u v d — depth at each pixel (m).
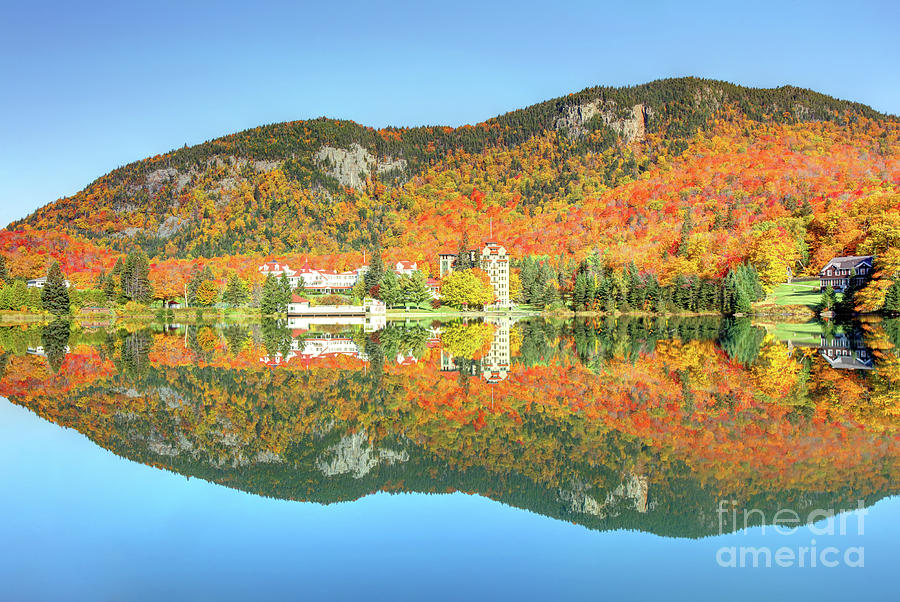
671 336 110.56
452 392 56.53
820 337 104.62
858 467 33.09
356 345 100.81
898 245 153.38
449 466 35.72
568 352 85.62
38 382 62.66
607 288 187.88
